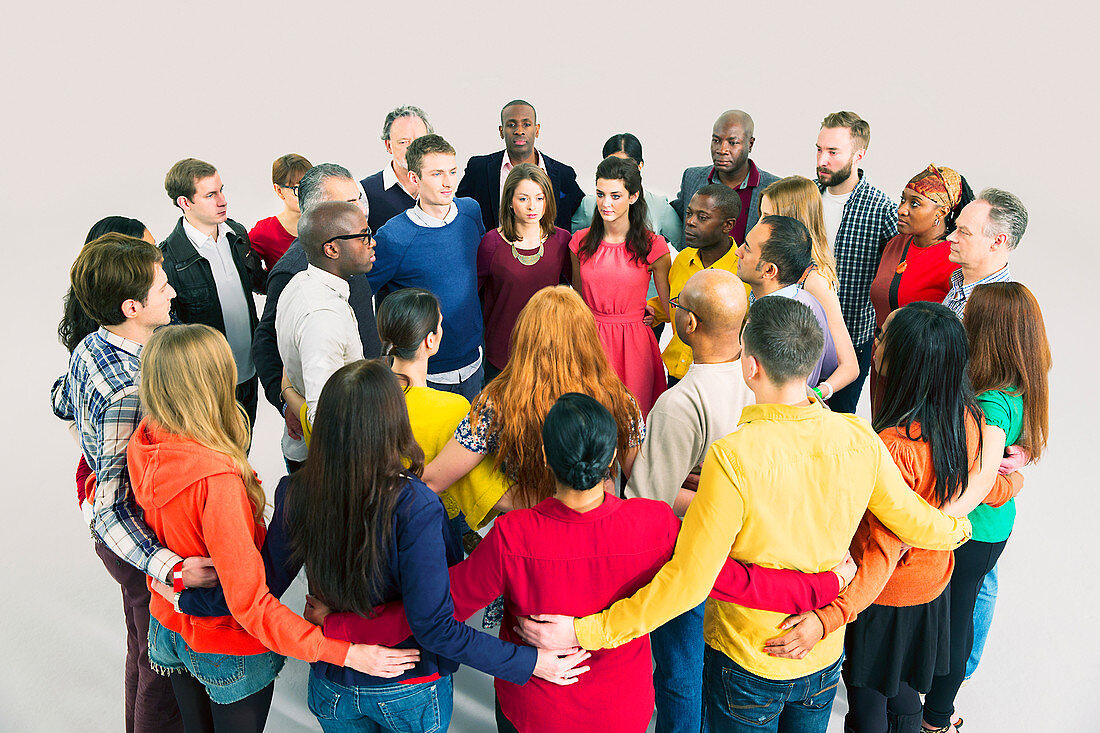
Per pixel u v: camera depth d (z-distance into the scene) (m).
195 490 1.85
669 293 3.65
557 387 2.16
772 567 1.90
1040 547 3.75
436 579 1.75
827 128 4.12
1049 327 5.80
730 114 4.46
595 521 1.76
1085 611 3.38
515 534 1.77
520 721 1.97
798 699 2.06
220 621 2.00
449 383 3.78
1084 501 4.06
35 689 2.97
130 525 2.01
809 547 1.88
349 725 2.00
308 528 1.75
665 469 2.27
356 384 1.68
